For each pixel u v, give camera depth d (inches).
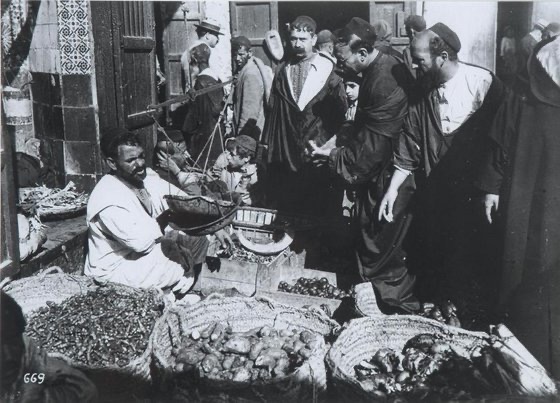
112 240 128.9
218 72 215.2
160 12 219.5
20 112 174.9
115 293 115.8
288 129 171.8
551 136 111.0
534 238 114.8
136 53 183.8
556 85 109.2
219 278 150.6
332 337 118.2
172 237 139.5
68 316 109.2
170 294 133.3
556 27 112.2
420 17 134.3
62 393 88.8
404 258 134.1
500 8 133.2
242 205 176.4
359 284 134.3
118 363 101.8
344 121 170.1
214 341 114.6
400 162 130.0
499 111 116.5
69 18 161.9
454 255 131.0
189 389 103.4
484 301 128.0
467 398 98.8
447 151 126.6
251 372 105.3
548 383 100.0
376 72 128.4
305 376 101.4
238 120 197.8
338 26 269.1
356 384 96.5
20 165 167.8
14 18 167.9
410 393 100.0
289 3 270.1
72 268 148.0
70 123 168.1
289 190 175.3
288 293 139.5
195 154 196.4
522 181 114.7
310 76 168.7
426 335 113.1
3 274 120.3
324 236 164.4
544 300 115.2
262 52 207.0
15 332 90.9
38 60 170.2
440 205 129.8
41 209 154.8
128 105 180.1
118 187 126.9
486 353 104.1
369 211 134.6
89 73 164.2
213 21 209.9
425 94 126.6
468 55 136.0
